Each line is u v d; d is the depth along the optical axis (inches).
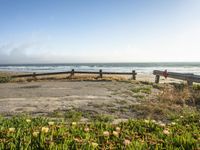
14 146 103.3
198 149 112.6
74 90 603.5
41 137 113.6
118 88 642.8
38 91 584.7
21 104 401.1
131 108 374.3
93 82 829.2
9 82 861.8
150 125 161.3
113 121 291.9
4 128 139.3
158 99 461.4
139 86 687.7
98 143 117.6
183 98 458.6
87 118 306.2
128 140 119.0
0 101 433.4
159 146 114.3
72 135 124.4
